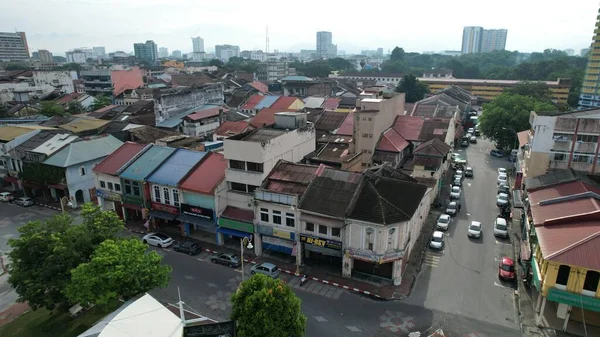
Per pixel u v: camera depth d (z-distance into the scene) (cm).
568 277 2956
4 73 15650
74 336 3144
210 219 4584
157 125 8581
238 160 4450
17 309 3578
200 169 4862
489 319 3334
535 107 8356
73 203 5725
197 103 9831
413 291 3731
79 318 3375
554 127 4950
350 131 6700
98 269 2830
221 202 4538
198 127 8650
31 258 3127
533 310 3431
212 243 4716
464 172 7188
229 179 4525
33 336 3175
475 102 15338
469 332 3180
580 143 4888
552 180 4475
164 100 8819
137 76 15575
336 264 4194
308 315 3394
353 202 3838
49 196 6306
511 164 7894
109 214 3497
